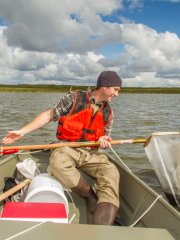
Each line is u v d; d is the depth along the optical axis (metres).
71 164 3.20
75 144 3.41
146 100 49.84
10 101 36.03
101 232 1.86
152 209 2.71
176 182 4.59
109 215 2.85
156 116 20.66
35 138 11.32
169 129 14.52
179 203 4.75
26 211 2.19
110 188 3.07
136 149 9.39
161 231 1.90
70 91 3.54
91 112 3.45
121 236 1.83
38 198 2.73
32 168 3.65
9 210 2.20
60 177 3.14
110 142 3.52
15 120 17.05
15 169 4.34
